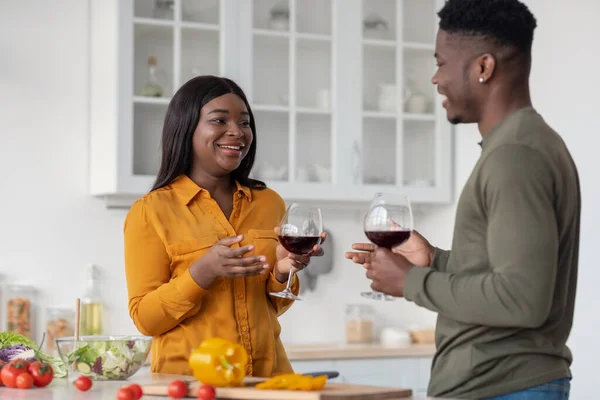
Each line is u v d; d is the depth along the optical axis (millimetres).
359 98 4633
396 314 5156
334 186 4547
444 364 1911
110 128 4172
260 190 2713
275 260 2582
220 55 4336
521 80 1887
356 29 4645
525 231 1692
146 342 2234
